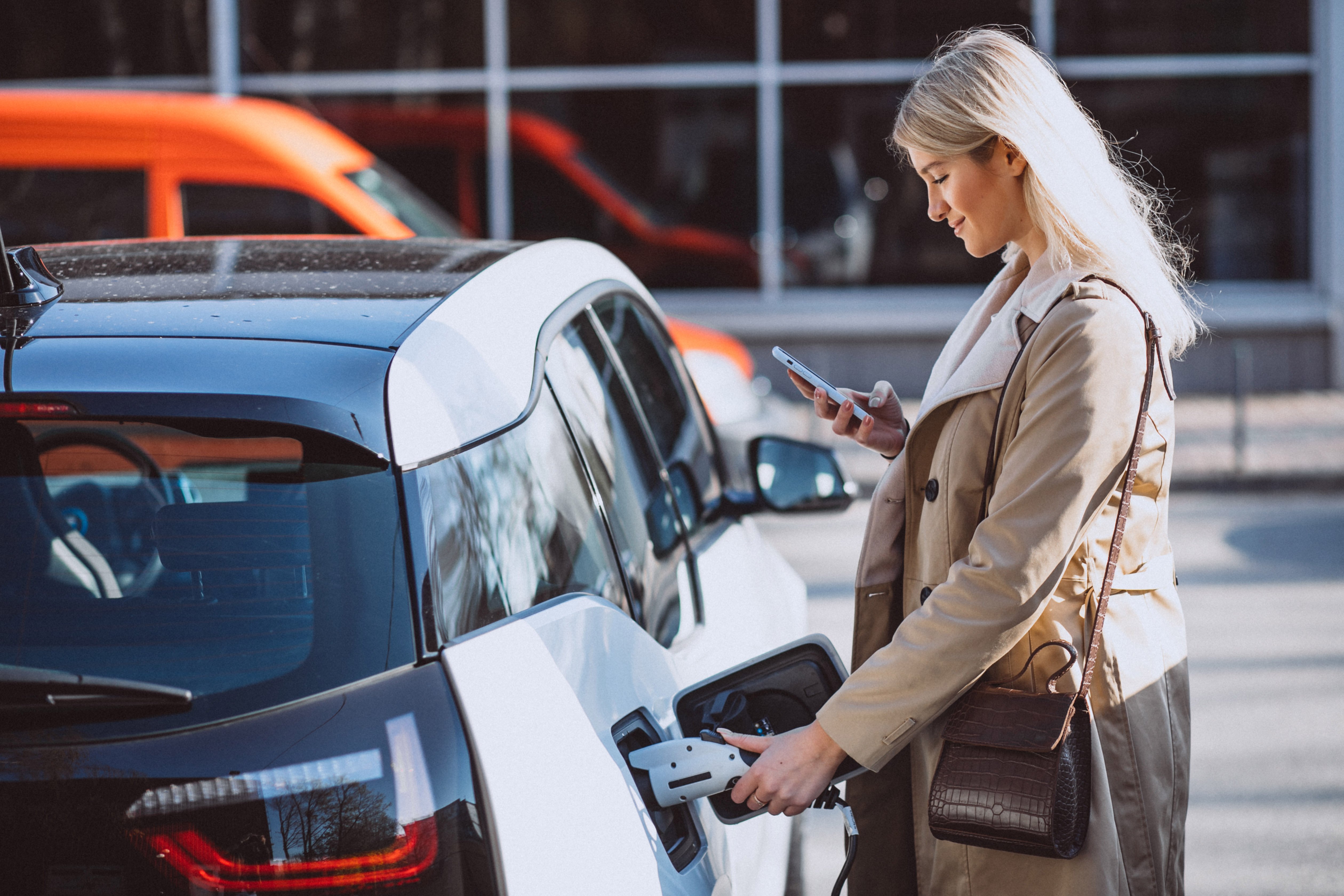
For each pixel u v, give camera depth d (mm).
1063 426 1752
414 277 2051
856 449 9609
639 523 2369
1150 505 1888
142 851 1364
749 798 1810
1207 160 12039
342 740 1412
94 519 1686
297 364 1621
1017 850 1743
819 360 12008
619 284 2861
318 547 1527
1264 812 4199
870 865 2121
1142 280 1842
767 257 12234
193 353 1633
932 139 1872
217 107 6457
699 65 12109
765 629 2768
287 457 1629
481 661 1527
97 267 2133
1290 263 12102
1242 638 5867
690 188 12227
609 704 1745
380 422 1577
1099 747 1827
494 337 1925
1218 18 11883
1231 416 10703
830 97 12086
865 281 12234
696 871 1781
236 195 6348
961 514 1906
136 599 1532
